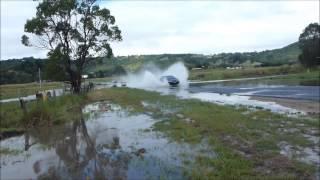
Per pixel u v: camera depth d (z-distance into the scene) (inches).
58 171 414.9
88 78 4660.4
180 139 534.3
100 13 1488.7
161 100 1154.7
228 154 426.3
